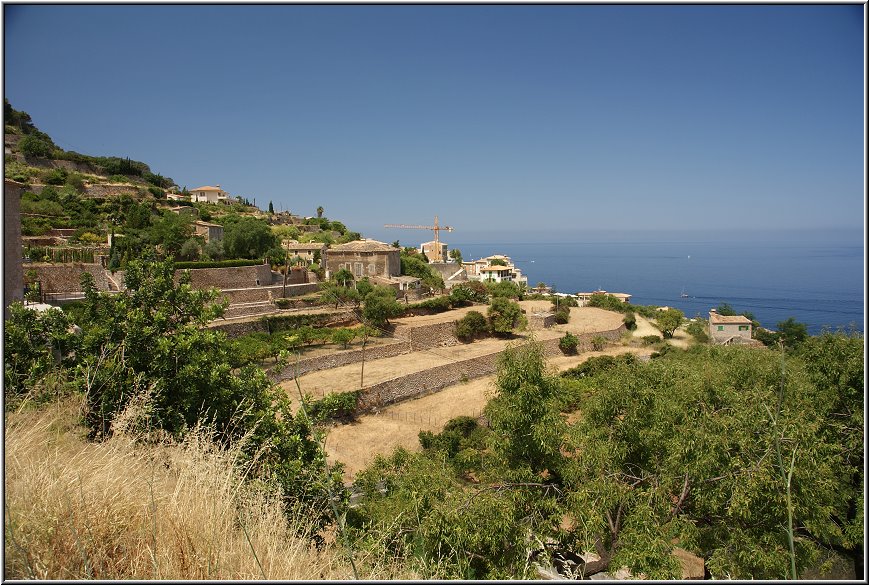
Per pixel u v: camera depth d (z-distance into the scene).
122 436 6.83
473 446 28.86
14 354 9.84
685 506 12.40
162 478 6.36
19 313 10.66
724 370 18.25
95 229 53.34
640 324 71.81
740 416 11.11
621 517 12.45
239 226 58.22
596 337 56.50
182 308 12.07
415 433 32.41
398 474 15.42
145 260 12.27
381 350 45.97
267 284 53.81
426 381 40.88
